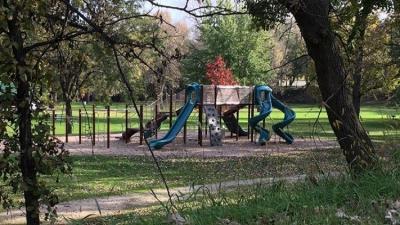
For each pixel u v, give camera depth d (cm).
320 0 780
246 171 1205
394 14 1474
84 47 538
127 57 484
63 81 547
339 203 444
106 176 1255
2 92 486
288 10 769
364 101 3228
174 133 2083
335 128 753
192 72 4412
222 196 495
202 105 2184
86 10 504
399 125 657
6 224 773
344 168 596
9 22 461
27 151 498
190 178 1177
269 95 2286
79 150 1869
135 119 3147
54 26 519
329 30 784
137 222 500
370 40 1572
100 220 700
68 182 1114
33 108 511
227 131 2892
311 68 1705
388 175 496
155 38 501
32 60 505
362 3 950
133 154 1770
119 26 529
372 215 399
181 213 445
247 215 423
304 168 905
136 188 1070
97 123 3325
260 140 2141
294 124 2958
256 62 5225
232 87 2252
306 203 437
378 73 1928
